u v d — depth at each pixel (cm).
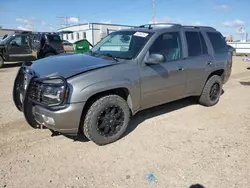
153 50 390
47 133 385
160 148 342
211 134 392
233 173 286
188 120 452
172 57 424
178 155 324
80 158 314
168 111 499
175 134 389
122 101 351
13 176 275
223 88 734
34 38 1316
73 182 266
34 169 289
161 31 414
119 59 373
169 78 412
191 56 462
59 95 295
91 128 325
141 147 345
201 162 308
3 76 933
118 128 356
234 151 337
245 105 552
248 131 404
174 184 265
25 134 379
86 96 305
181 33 452
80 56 405
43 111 304
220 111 506
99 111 327
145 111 495
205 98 518
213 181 271
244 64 1448
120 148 341
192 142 362
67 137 372
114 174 281
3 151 326
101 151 332
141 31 419
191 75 457
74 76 306
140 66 369
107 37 476
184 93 461
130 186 261
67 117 298
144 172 286
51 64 355
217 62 517
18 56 1274
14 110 495
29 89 318
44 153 325
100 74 323
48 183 264
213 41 528
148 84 380
